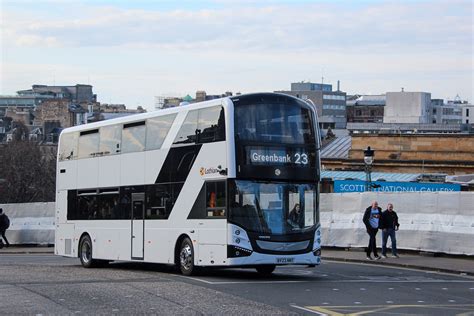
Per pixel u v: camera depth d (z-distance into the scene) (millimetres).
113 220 29031
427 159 68500
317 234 24219
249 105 23688
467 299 18859
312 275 25531
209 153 24109
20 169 84500
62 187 32656
